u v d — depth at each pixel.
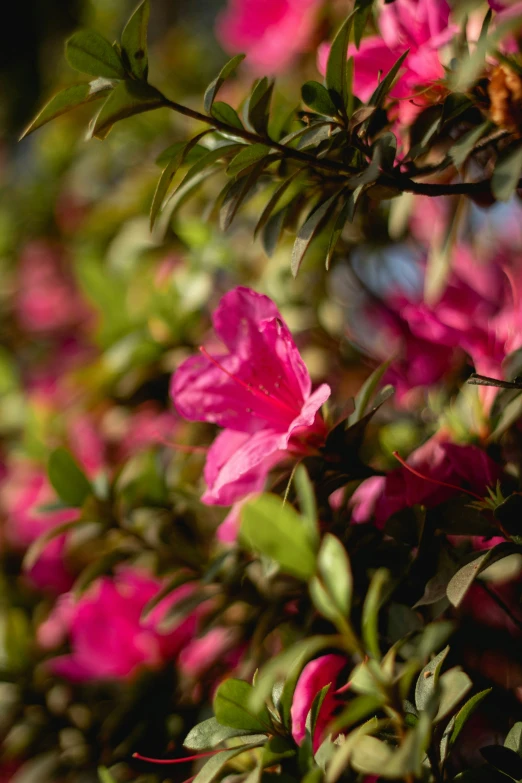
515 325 0.64
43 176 1.26
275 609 0.65
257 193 0.63
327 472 0.61
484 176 0.61
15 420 0.94
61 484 0.70
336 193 0.59
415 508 0.60
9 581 0.89
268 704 0.57
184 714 0.69
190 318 0.79
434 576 0.59
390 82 0.58
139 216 0.97
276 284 0.78
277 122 0.63
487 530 0.58
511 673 0.64
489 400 0.63
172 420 0.81
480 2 0.62
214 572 0.64
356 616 0.61
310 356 0.77
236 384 0.64
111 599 0.73
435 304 0.66
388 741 0.56
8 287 1.23
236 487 0.64
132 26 0.57
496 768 0.56
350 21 0.58
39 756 0.72
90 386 0.81
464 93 0.58
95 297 0.81
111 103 0.57
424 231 0.75
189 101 1.02
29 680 0.74
